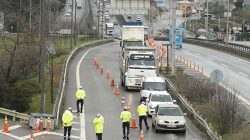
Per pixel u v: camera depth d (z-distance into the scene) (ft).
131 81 327.47
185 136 215.92
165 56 472.44
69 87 337.93
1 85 257.96
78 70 417.49
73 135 214.07
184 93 283.18
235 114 218.38
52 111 247.50
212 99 245.24
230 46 616.80
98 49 610.65
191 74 380.78
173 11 358.43
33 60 314.14
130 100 297.53
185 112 258.78
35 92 297.53
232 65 463.01
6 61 290.97
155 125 224.33
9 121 240.73
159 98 257.75
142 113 224.33
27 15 457.68
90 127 229.66
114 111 266.77
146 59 330.95
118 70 424.05
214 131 205.77
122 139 207.41
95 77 384.68
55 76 357.82
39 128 220.64
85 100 295.69
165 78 337.11
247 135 191.62
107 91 327.88
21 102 256.11
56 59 461.78
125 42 462.19
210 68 433.07
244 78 383.65
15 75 294.66
